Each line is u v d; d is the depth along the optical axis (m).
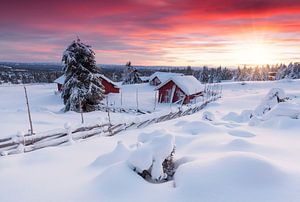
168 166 5.27
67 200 4.14
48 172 5.61
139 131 12.30
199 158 5.38
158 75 68.06
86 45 28.08
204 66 108.75
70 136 9.88
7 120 17.09
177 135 8.45
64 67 28.22
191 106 22.98
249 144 6.63
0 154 7.84
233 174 4.10
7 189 4.71
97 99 28.84
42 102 44.47
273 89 14.95
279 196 3.57
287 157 5.67
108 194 4.21
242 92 54.31
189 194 3.85
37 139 9.03
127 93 53.84
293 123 10.04
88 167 5.82
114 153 6.13
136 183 4.46
